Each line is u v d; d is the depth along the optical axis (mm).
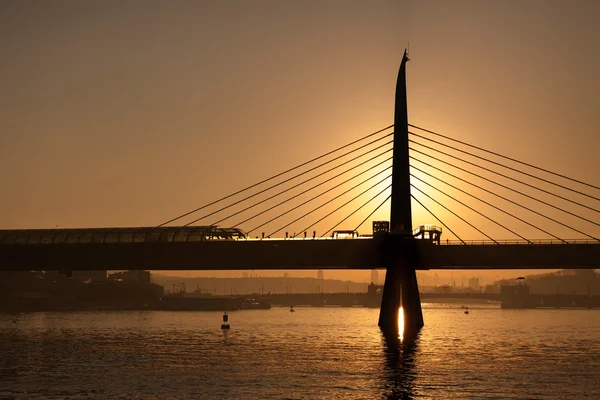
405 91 162375
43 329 184875
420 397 75188
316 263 147000
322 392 77750
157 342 141750
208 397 74812
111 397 74688
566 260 137625
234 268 149625
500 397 75562
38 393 76938
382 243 145875
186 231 149375
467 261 144000
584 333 182875
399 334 155250
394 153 157875
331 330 186625
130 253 148750
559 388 81062
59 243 150875
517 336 166625
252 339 151125
